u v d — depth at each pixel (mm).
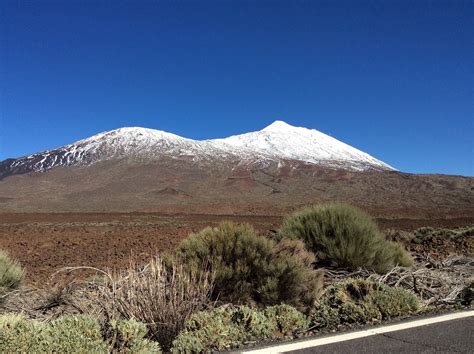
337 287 7531
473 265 12180
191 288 6789
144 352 5340
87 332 5383
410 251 16438
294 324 6496
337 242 10867
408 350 5266
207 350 5590
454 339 5645
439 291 8852
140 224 38938
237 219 52875
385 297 7055
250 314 6266
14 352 4945
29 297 8328
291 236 11359
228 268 8008
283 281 8195
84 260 15961
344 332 6070
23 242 22562
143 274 7121
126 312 6352
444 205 104500
